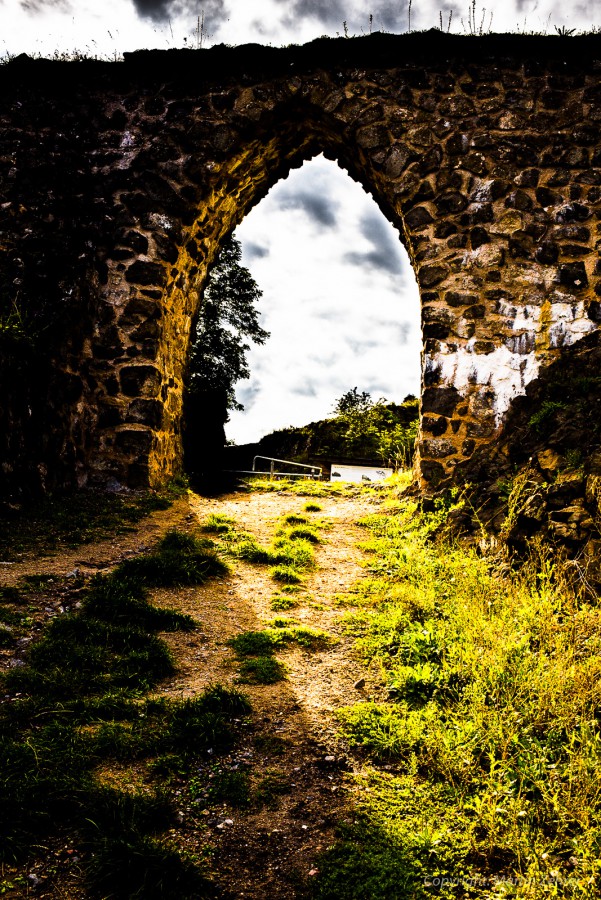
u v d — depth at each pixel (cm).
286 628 407
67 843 210
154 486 738
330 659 373
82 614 375
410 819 237
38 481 629
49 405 657
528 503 481
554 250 728
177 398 850
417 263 755
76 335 726
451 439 711
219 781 254
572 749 262
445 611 415
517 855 212
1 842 203
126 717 286
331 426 1647
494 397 711
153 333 754
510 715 285
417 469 738
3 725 262
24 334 638
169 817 230
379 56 777
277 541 579
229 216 909
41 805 219
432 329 732
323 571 532
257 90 791
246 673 346
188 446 950
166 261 772
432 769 264
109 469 724
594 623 351
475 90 766
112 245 779
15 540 516
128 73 820
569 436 534
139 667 328
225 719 295
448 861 215
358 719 301
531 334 715
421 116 768
